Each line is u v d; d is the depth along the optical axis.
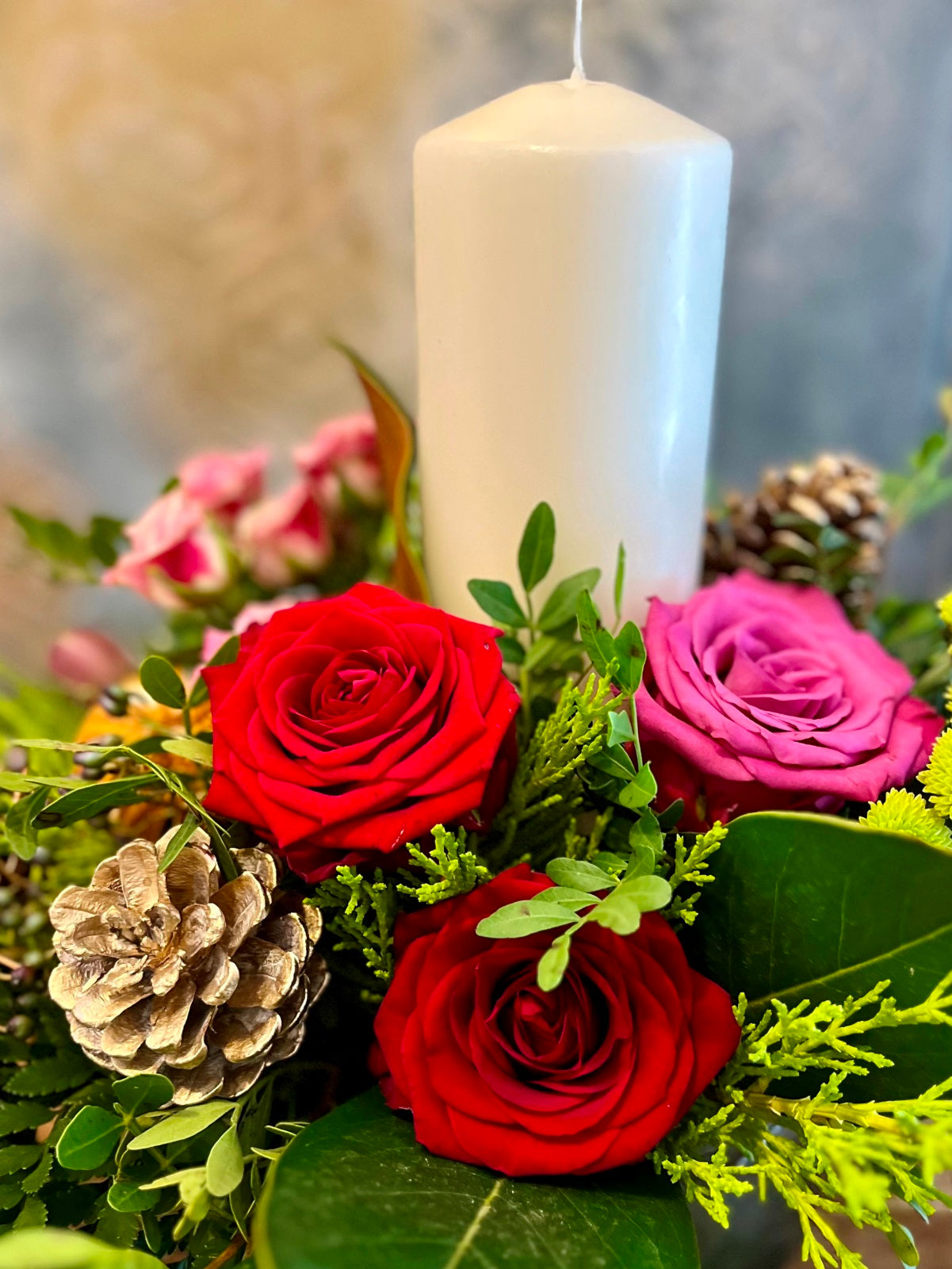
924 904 0.18
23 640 0.55
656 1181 0.19
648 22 0.46
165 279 0.51
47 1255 0.14
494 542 0.25
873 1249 0.28
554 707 0.24
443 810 0.19
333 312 0.52
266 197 0.50
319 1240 0.15
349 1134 0.18
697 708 0.21
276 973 0.20
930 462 0.36
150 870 0.20
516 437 0.24
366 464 0.36
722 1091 0.19
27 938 0.24
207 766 0.21
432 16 0.46
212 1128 0.20
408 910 0.22
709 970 0.20
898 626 0.36
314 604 0.22
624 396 0.23
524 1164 0.17
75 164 0.49
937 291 0.51
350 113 0.48
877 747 0.22
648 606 0.25
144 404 0.53
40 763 0.27
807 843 0.18
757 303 0.51
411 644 0.21
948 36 0.46
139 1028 0.19
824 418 0.53
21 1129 0.22
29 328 0.51
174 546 0.34
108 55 0.47
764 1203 0.24
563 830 0.22
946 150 0.48
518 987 0.18
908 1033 0.18
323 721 0.20
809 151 0.48
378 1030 0.19
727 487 0.54
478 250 0.22
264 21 0.47
